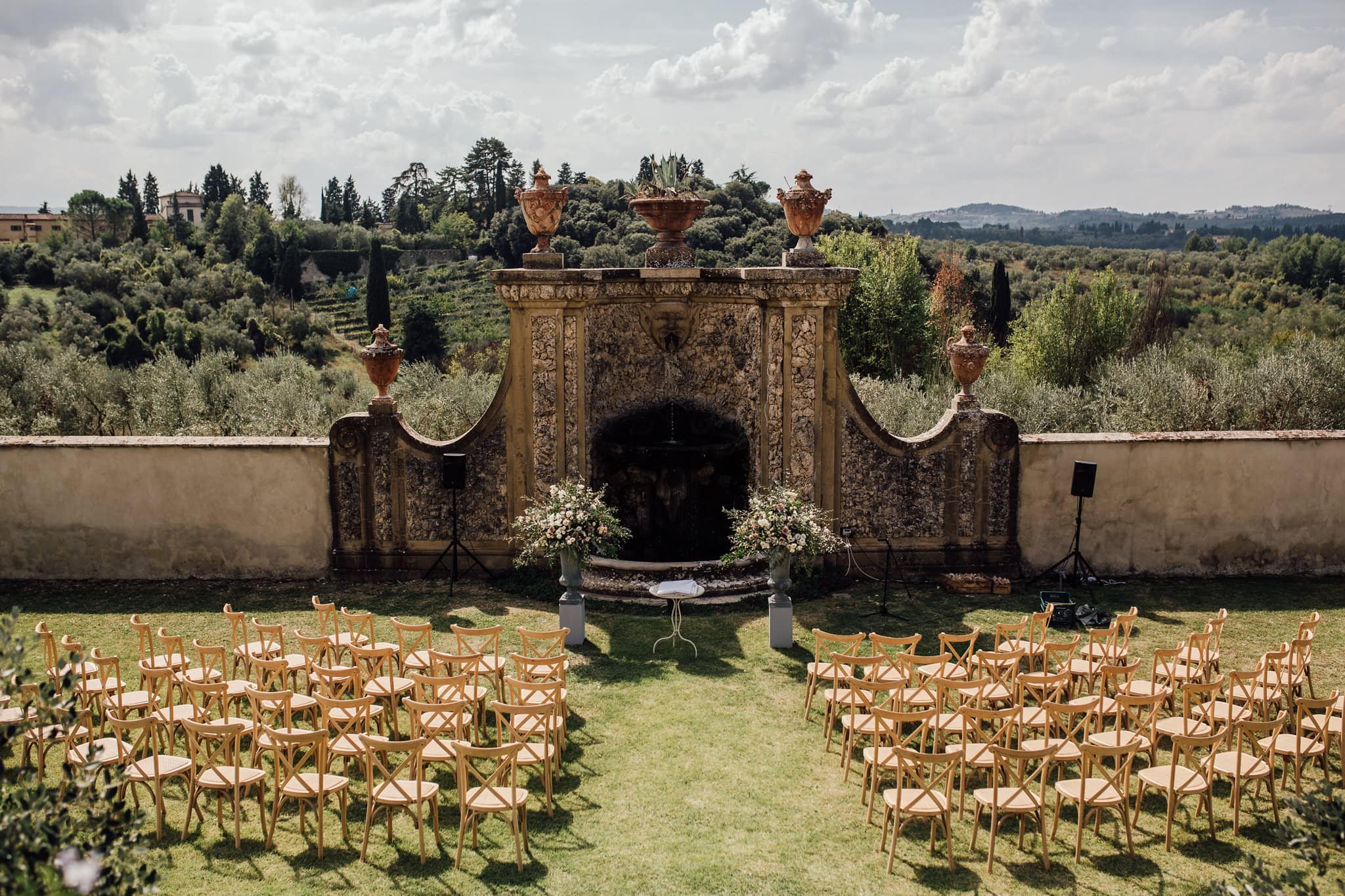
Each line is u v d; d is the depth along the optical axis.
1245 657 12.05
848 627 13.21
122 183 123.06
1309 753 8.57
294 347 58.81
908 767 7.80
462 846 7.62
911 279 40.47
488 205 102.75
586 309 14.63
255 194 132.00
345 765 9.07
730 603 14.15
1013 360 38.25
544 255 14.51
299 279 79.44
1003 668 10.65
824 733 10.03
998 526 15.21
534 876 7.43
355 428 14.83
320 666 9.31
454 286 77.69
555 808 8.48
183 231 95.62
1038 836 8.09
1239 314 53.53
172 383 24.27
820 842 7.95
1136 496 15.27
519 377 14.62
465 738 9.55
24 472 15.10
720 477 15.49
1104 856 7.78
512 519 14.95
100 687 9.85
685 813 8.40
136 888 4.52
